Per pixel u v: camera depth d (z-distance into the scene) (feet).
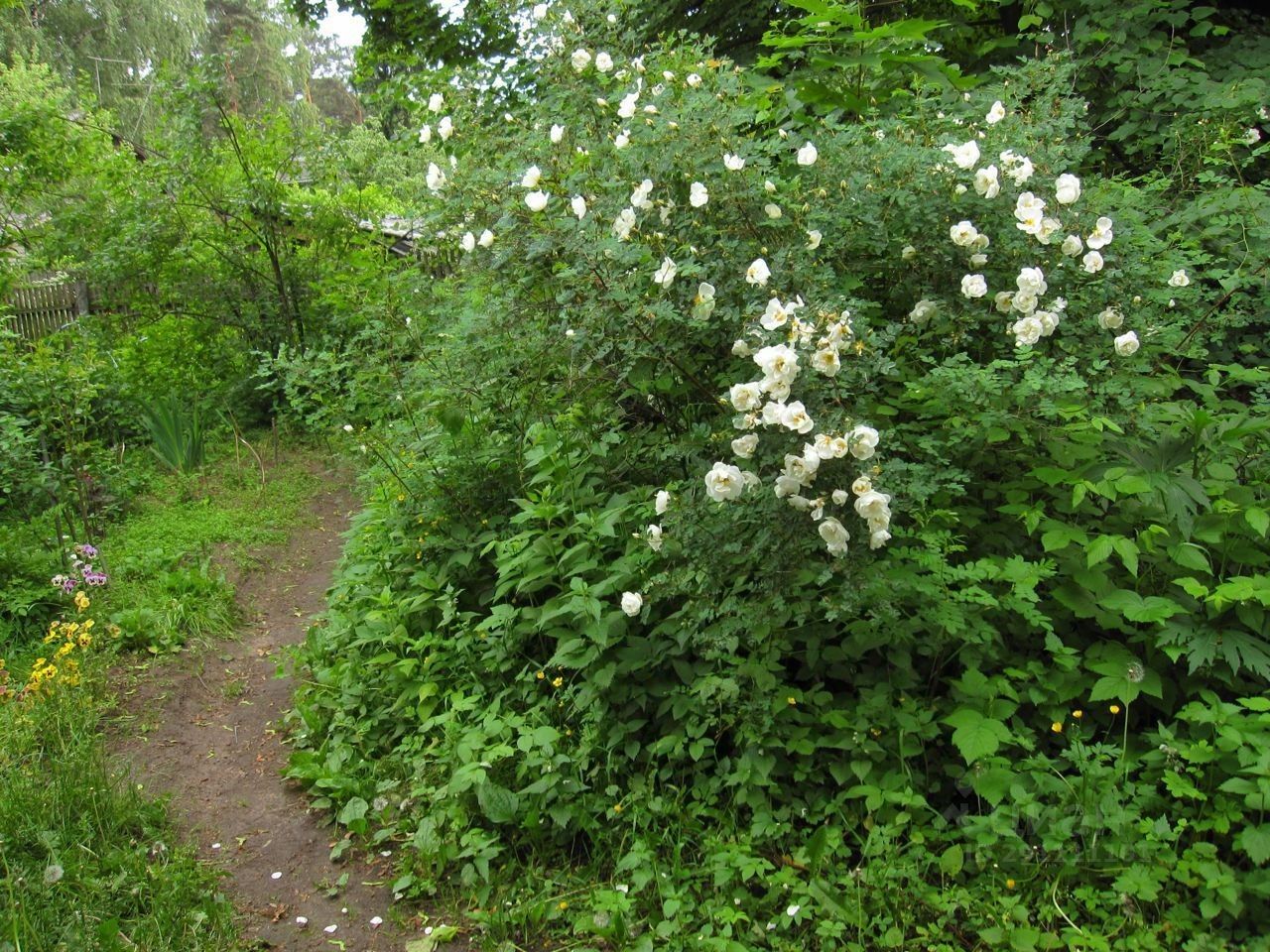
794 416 9.16
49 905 9.99
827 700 10.44
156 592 19.10
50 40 95.25
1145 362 12.26
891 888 9.15
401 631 14.02
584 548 12.52
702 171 12.17
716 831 10.36
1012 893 9.00
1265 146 15.33
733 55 23.97
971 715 9.68
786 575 9.87
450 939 10.03
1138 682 9.67
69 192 33.09
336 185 33.91
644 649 11.44
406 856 11.25
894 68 14.80
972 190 11.97
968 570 10.12
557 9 16.28
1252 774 8.64
